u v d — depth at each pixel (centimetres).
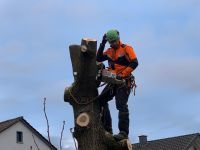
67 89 820
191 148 4381
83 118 800
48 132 898
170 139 4559
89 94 811
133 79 833
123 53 843
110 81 806
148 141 4722
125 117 827
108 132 831
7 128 4394
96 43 790
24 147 4453
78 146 800
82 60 795
